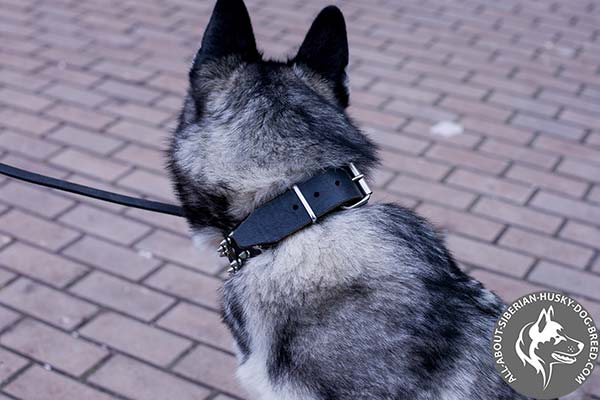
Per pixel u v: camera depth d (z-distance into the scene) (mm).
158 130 5395
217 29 2686
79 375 3637
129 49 6352
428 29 6723
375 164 2660
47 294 4066
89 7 7035
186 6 7121
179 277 4215
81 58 6199
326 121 2572
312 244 2490
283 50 6285
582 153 5219
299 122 2518
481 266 4289
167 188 4855
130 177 4945
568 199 4797
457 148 5238
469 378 2453
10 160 5043
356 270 2461
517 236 4504
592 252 4391
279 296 2494
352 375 2420
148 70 6066
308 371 2459
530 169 5055
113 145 5230
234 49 2703
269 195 2516
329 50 2803
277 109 2525
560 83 5977
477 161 5117
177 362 3730
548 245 4441
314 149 2494
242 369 2660
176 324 3930
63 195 4766
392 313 2424
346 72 2842
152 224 4570
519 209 4707
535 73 6098
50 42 6406
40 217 4586
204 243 2787
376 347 2412
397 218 2594
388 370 2408
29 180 2885
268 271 2521
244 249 2580
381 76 6012
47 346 3773
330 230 2504
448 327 2451
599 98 5809
